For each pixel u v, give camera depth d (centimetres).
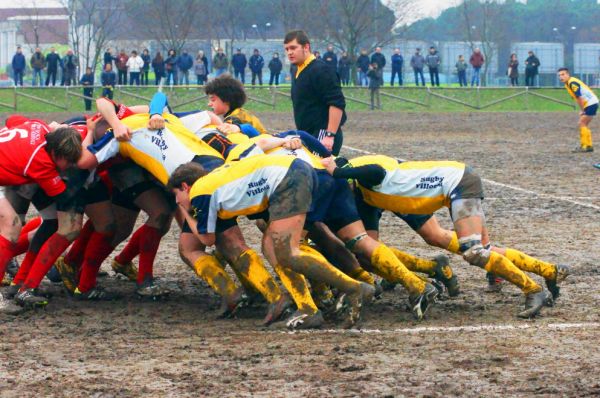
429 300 1299
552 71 11538
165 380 1014
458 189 1293
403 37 10188
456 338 1189
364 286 1258
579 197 2598
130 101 6197
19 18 14538
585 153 3812
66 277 1499
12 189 1432
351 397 948
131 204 1476
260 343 1175
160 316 1362
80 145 1341
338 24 8594
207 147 1366
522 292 1455
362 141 4344
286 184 1221
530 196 2614
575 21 14975
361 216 1358
